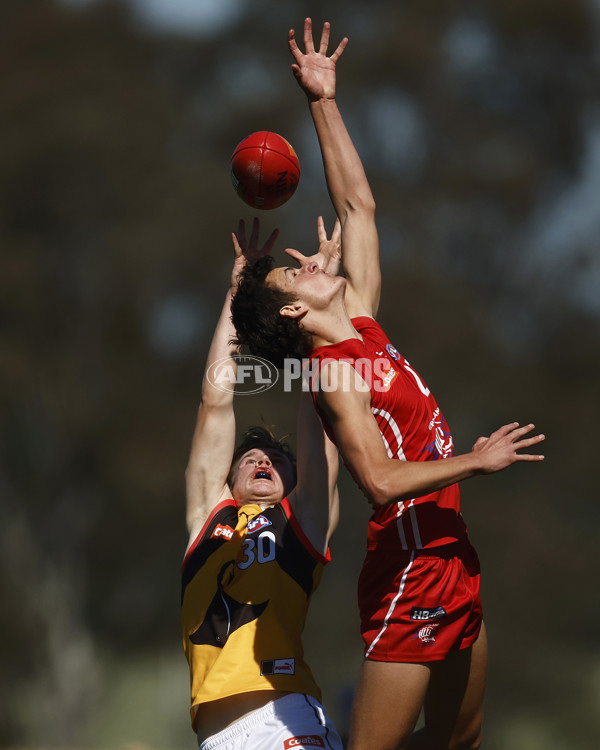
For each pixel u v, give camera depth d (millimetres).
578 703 121562
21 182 133625
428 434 17125
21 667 112625
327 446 19312
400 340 134625
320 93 19875
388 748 16719
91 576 128250
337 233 19531
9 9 150375
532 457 15539
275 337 16984
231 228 138125
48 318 133750
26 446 124750
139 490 125312
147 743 108500
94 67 144125
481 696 18016
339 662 115750
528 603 125000
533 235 153625
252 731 17891
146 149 140125
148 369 135000
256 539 19094
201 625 18688
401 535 16750
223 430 20062
